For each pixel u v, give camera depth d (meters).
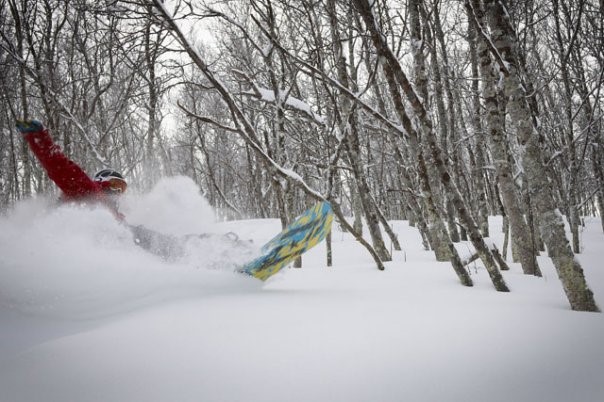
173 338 2.01
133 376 1.64
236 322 2.24
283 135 6.72
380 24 4.73
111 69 8.45
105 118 11.17
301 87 9.47
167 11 3.73
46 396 1.51
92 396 1.50
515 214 4.93
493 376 1.60
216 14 4.37
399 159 8.77
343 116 6.23
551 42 9.64
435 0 5.59
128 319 2.36
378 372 1.63
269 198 19.52
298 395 1.47
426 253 7.70
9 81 10.09
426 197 4.16
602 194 11.77
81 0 6.63
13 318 2.34
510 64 3.31
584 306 2.79
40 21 9.58
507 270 5.24
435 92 10.00
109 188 4.09
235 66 8.06
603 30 7.89
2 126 12.55
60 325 2.34
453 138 11.05
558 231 2.96
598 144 10.32
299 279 4.46
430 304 2.70
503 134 5.30
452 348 1.87
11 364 1.78
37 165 14.25
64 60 10.08
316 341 1.95
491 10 3.41
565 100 8.87
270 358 1.76
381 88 10.45
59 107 8.32
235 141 19.98
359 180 6.39
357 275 4.63
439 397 1.45
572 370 1.63
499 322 2.25
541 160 3.15
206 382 1.57
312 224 3.46
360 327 2.16
